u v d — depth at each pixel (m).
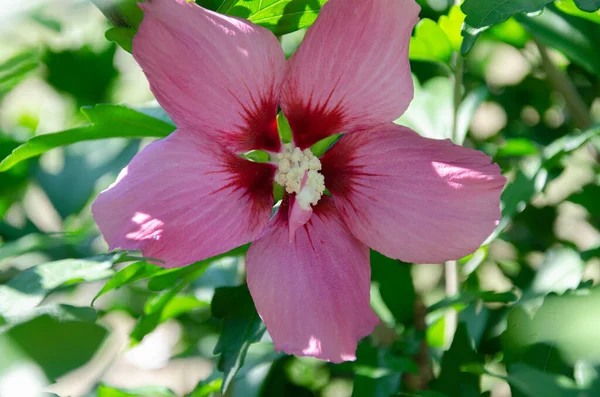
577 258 0.38
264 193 0.33
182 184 0.31
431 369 0.40
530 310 0.36
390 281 0.41
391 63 0.32
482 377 0.39
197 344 0.46
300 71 0.32
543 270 0.38
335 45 0.32
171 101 0.31
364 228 0.33
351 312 0.32
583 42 0.40
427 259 0.33
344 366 0.37
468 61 0.48
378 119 0.33
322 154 0.34
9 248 0.33
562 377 0.33
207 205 0.31
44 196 0.48
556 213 0.46
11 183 0.44
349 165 0.33
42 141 0.35
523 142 0.41
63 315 0.27
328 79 0.32
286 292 0.32
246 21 0.31
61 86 0.46
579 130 0.42
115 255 0.31
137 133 0.36
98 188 0.44
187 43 0.30
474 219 0.32
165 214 0.30
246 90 0.32
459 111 0.40
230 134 0.32
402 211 0.32
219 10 0.33
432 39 0.38
